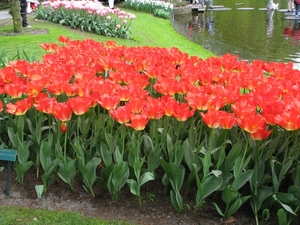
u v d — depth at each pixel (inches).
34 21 614.2
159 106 120.6
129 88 135.0
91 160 126.3
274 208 127.1
